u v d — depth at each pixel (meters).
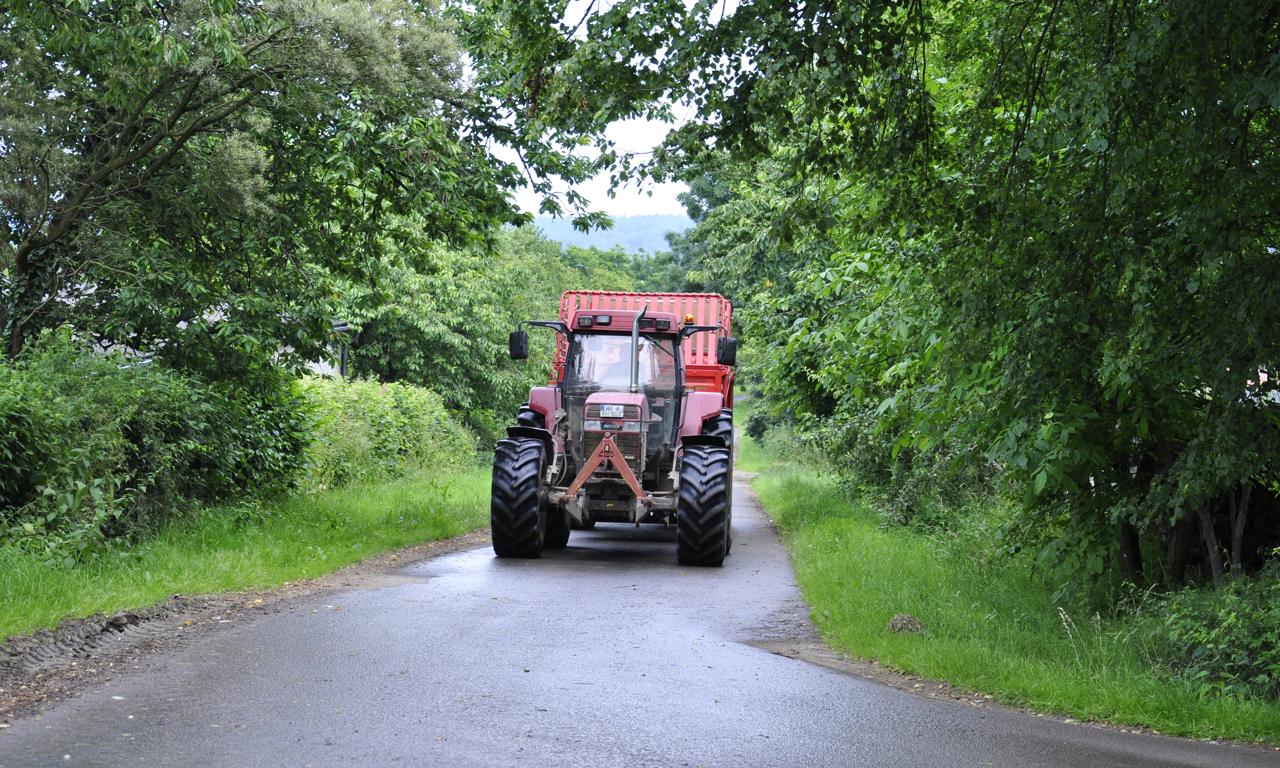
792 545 14.62
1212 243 6.59
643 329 13.98
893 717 5.93
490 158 14.80
